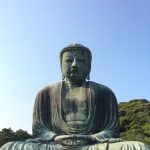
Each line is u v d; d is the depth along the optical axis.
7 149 12.81
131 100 48.50
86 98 14.80
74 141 13.35
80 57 15.08
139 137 36.09
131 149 12.59
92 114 14.52
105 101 15.06
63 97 14.90
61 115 14.59
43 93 15.27
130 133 37.72
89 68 15.34
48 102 15.19
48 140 13.87
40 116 14.99
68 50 15.16
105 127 14.67
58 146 13.34
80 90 14.98
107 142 13.44
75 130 14.21
